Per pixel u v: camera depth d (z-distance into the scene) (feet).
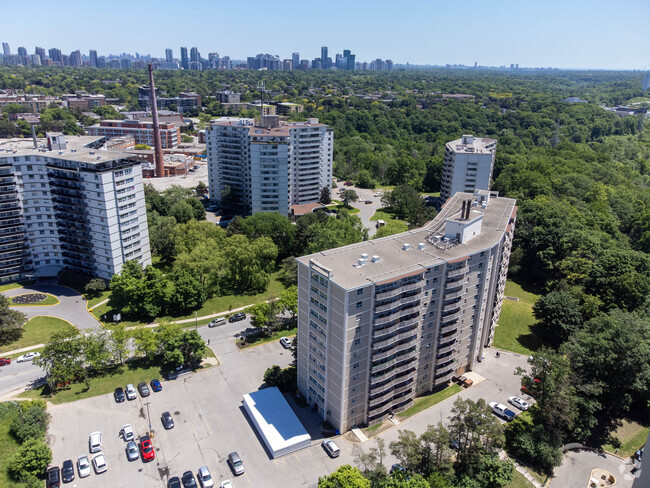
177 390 345.92
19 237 499.10
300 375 337.72
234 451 292.20
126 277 445.37
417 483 243.60
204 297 463.42
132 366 372.79
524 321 454.81
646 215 634.84
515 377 374.02
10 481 263.70
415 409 334.24
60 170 472.44
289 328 433.89
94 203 466.70
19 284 501.97
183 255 481.87
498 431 271.28
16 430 288.71
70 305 464.24
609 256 470.39
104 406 327.26
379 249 334.65
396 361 309.22
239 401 336.90
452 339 342.03
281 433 297.33
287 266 521.65
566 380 301.63
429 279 312.71
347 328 275.59
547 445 293.64
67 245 503.20
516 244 561.84
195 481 268.00
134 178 489.67
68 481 266.57
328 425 312.91
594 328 370.53
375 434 307.99
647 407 345.92
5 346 394.73
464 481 269.23
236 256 492.13
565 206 620.90
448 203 447.42
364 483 241.96
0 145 532.32
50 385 337.31
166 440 299.17
